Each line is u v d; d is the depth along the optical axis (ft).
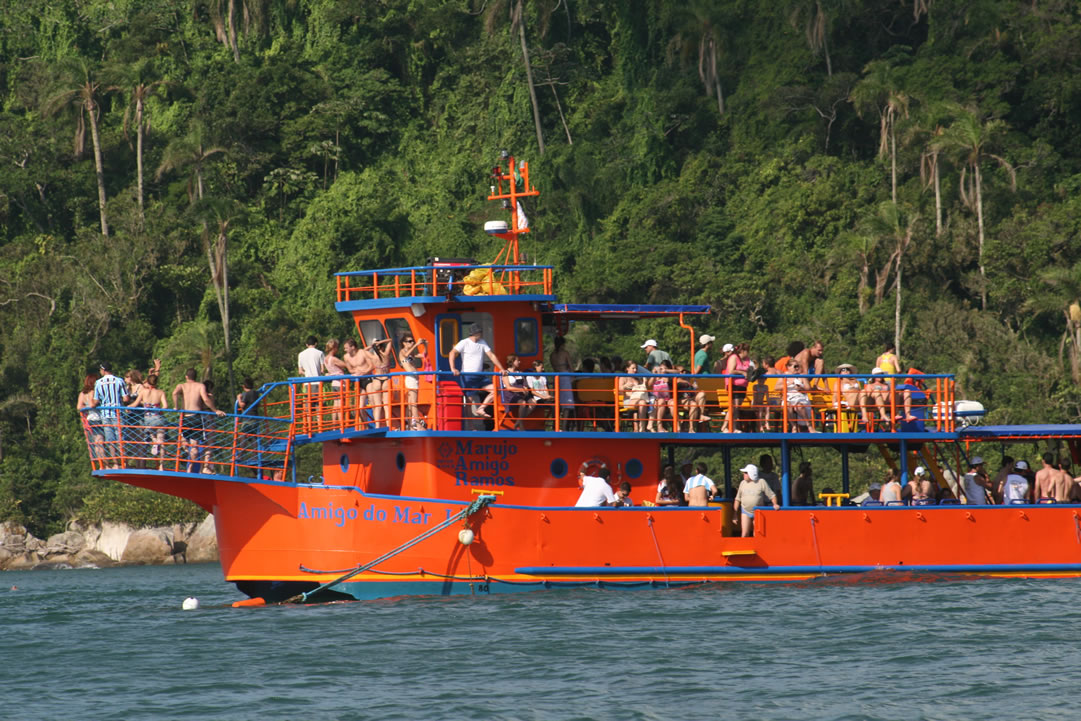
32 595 435.53
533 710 182.39
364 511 269.64
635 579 273.75
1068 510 289.53
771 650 218.38
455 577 268.21
